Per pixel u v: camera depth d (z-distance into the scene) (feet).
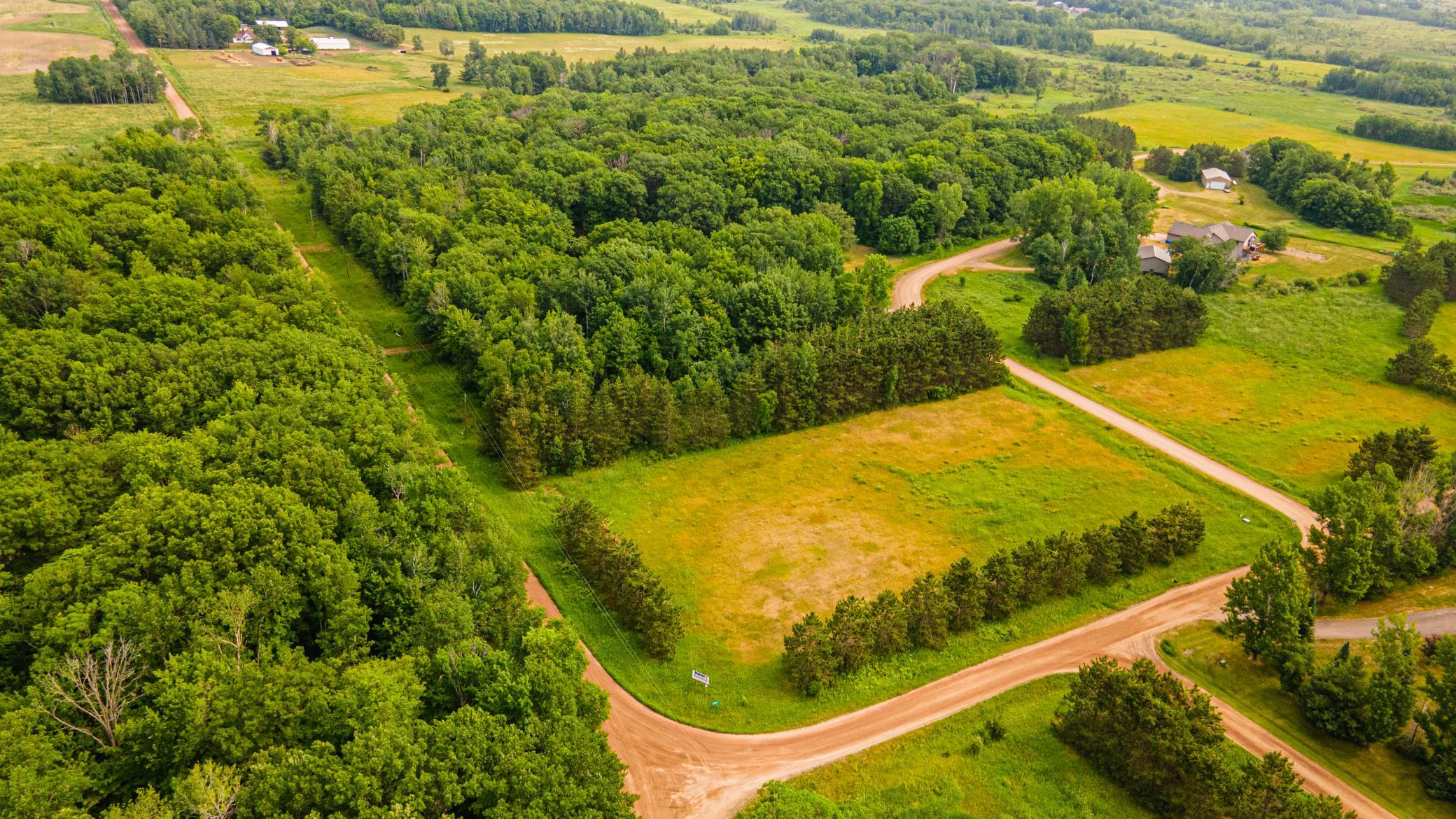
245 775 201.16
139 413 336.49
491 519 327.47
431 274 483.51
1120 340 524.11
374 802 192.54
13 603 232.53
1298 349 539.70
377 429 328.70
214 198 543.39
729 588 334.03
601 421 400.47
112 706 205.67
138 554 247.70
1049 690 290.56
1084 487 403.13
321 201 642.63
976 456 426.10
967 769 259.19
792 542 361.71
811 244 568.41
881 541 363.56
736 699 284.20
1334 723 270.26
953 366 475.72
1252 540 369.50
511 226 547.90
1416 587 340.39
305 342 381.40
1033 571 324.60
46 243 442.09
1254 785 229.04
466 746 210.59
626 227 560.20
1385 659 268.00
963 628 314.55
